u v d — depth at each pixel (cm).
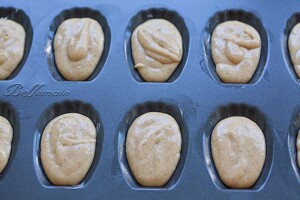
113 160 38
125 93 41
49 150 39
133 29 45
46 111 40
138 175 38
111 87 41
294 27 44
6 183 37
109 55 43
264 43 43
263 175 38
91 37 44
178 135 39
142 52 43
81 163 38
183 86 41
